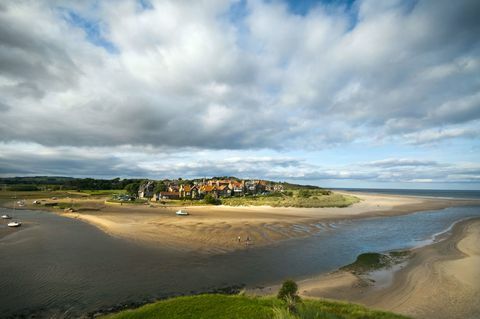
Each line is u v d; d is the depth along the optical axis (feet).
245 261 88.38
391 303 57.21
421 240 123.85
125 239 117.39
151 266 81.20
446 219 198.80
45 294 60.85
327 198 347.77
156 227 147.23
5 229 145.18
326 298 59.62
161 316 36.04
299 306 40.75
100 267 79.36
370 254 95.20
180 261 86.79
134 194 485.15
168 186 468.75
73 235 126.72
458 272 75.31
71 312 53.42
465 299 57.82
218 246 107.04
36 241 113.50
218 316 36.09
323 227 158.20
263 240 119.65
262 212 228.43
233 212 228.02
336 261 90.17
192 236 123.75
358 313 44.83
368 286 67.36
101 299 59.11
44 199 399.24
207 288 66.23
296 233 137.59
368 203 347.15
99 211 243.19
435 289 63.77
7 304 56.03
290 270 80.43
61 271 75.36
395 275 75.20
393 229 153.79
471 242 116.16
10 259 86.12
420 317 50.49
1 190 564.71
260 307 39.04
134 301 58.49
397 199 452.76
